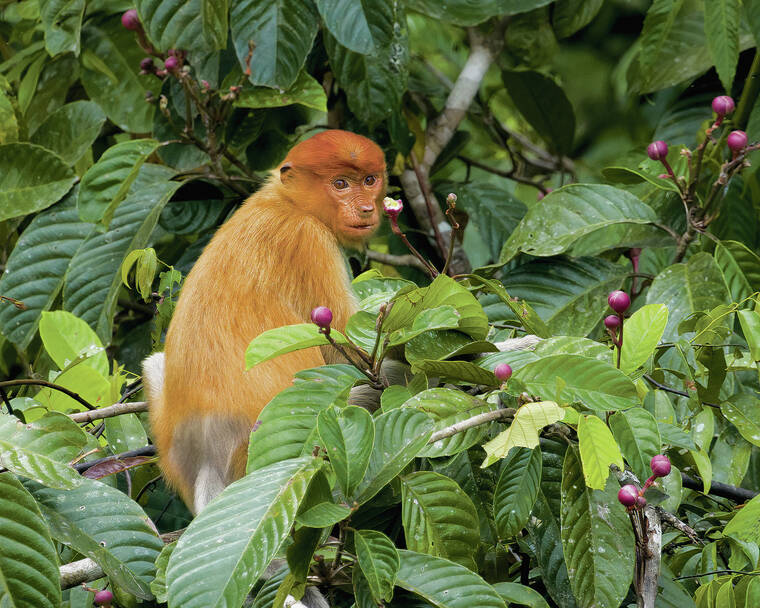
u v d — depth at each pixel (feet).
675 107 42.19
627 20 58.80
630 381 21.43
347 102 40.29
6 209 37.29
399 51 38.91
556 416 20.25
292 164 33.24
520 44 49.67
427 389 22.50
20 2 47.26
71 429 22.90
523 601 22.27
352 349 22.31
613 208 32.73
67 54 43.60
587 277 32.96
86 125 40.19
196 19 35.37
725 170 30.55
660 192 35.91
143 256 30.89
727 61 36.14
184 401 28.45
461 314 23.89
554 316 32.30
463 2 38.96
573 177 50.26
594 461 20.42
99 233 36.40
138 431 30.50
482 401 22.15
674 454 26.02
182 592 18.44
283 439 21.83
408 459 20.43
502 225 45.11
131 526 23.70
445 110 45.96
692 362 25.57
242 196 39.45
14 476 21.98
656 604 23.53
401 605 21.27
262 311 29.30
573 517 22.85
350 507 20.01
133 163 35.50
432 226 43.19
